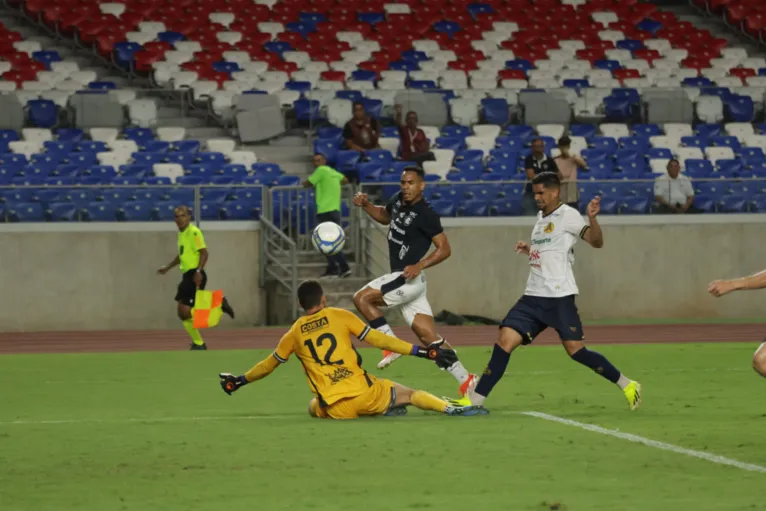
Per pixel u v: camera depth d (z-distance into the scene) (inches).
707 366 1836.9
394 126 3472.0
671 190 3061.0
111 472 914.1
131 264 2859.3
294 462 951.0
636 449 1002.7
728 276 3083.2
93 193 2861.7
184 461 964.0
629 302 3051.2
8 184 2938.0
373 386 1210.6
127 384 1649.9
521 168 3255.4
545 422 1175.0
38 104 3329.2
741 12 4451.3
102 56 3878.0
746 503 772.6
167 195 2876.5
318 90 3447.3
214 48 3922.2
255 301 2906.0
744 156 3457.2
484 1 4466.0
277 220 2928.2
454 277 2979.8
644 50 4227.4
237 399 1451.8
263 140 3385.8
